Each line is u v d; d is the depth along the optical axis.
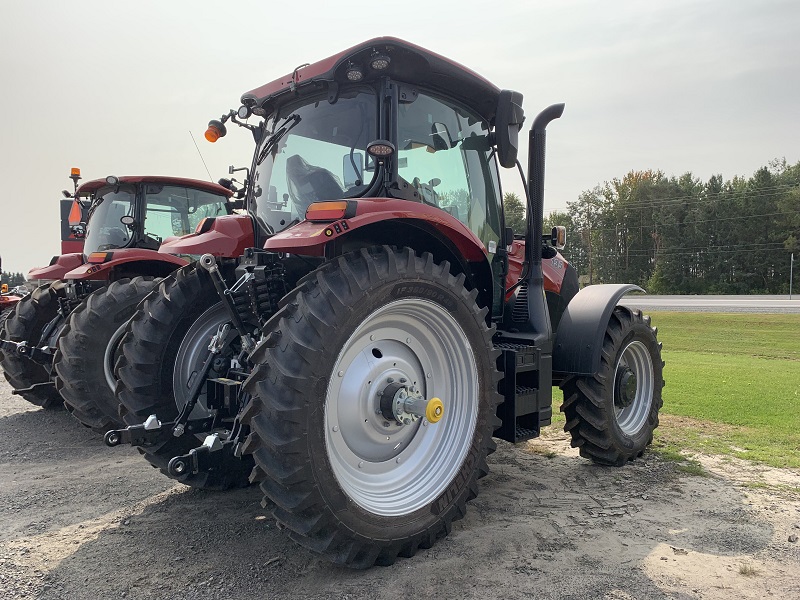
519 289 3.90
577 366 3.89
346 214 2.59
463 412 3.02
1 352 6.34
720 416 5.44
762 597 2.32
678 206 57.31
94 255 5.84
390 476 2.85
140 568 2.65
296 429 2.30
